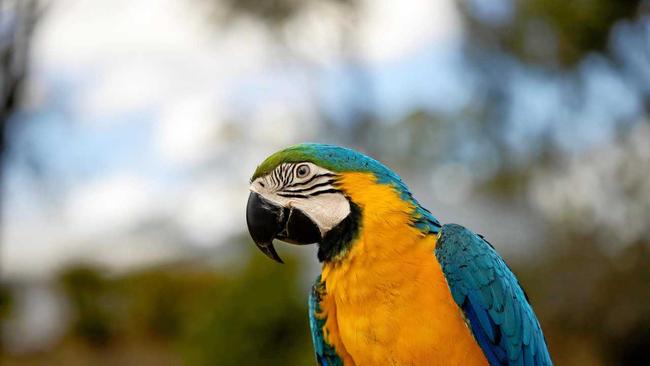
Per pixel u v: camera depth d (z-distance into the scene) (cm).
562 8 1232
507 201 1528
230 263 1675
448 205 1625
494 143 1491
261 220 353
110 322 1956
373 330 315
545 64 1318
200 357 991
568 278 1347
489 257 336
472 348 317
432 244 327
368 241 321
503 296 331
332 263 333
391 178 341
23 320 1731
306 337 962
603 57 1234
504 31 1369
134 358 1847
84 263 2005
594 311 1317
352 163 343
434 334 310
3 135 1117
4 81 1102
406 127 1673
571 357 1343
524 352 341
